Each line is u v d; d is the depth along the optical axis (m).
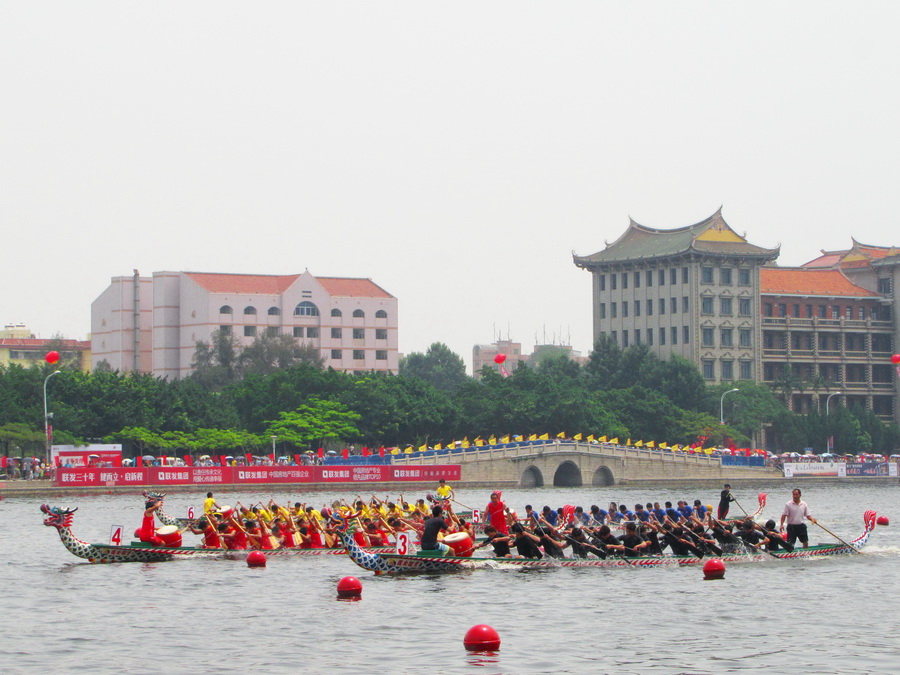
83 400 152.75
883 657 37.03
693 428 189.00
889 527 87.19
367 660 36.66
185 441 150.00
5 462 131.00
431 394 171.25
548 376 185.25
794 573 55.81
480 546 57.94
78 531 79.88
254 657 37.22
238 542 62.75
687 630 41.31
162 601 47.94
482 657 37.00
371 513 70.88
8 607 46.72
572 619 43.34
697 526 60.06
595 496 132.38
